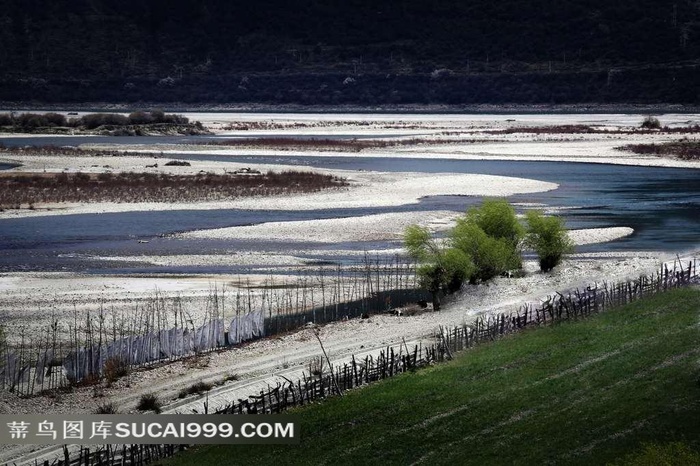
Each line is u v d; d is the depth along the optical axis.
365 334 102.00
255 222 171.88
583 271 129.88
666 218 177.88
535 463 68.12
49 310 111.38
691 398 77.50
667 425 72.62
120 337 99.56
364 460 69.94
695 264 130.50
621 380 82.56
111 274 131.00
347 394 83.50
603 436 71.69
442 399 80.81
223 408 80.19
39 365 91.88
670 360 86.62
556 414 76.25
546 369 86.62
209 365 92.81
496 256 121.75
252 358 94.62
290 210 185.88
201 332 99.12
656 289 114.12
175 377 89.38
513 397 80.31
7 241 153.75
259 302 116.19
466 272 116.69
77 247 149.50
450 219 173.38
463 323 102.62
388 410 79.00
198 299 117.12
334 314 111.75
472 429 74.38
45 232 161.75
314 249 148.62
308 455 71.38
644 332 95.88
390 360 90.44
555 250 130.38
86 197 199.12
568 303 106.25
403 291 121.94
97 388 86.50
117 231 163.00
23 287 122.56
